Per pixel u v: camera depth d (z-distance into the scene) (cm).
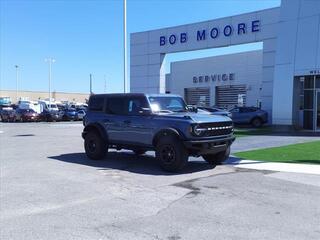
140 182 1004
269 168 1197
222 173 1124
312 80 2644
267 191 899
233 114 3148
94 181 1016
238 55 4256
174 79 4962
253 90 4125
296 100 2688
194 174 1113
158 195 864
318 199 828
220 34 3312
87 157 1450
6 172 1144
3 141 2114
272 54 3036
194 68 4722
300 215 714
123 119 1297
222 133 1204
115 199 832
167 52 3659
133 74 3909
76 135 2544
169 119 1165
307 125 2691
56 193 884
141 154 1530
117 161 1362
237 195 862
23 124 4269
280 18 2733
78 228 645
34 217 705
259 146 1744
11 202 808
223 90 4441
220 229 639
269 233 619
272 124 2830
